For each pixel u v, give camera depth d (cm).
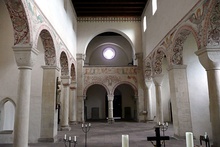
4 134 1028
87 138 1098
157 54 1437
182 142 938
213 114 752
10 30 1096
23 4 685
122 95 2653
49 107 1045
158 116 1505
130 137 1119
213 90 757
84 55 2008
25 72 761
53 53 1094
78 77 1964
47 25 972
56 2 1166
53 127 1028
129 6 1897
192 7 862
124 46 2681
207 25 747
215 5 705
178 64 1097
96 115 2617
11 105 1164
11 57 1077
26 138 734
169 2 1153
